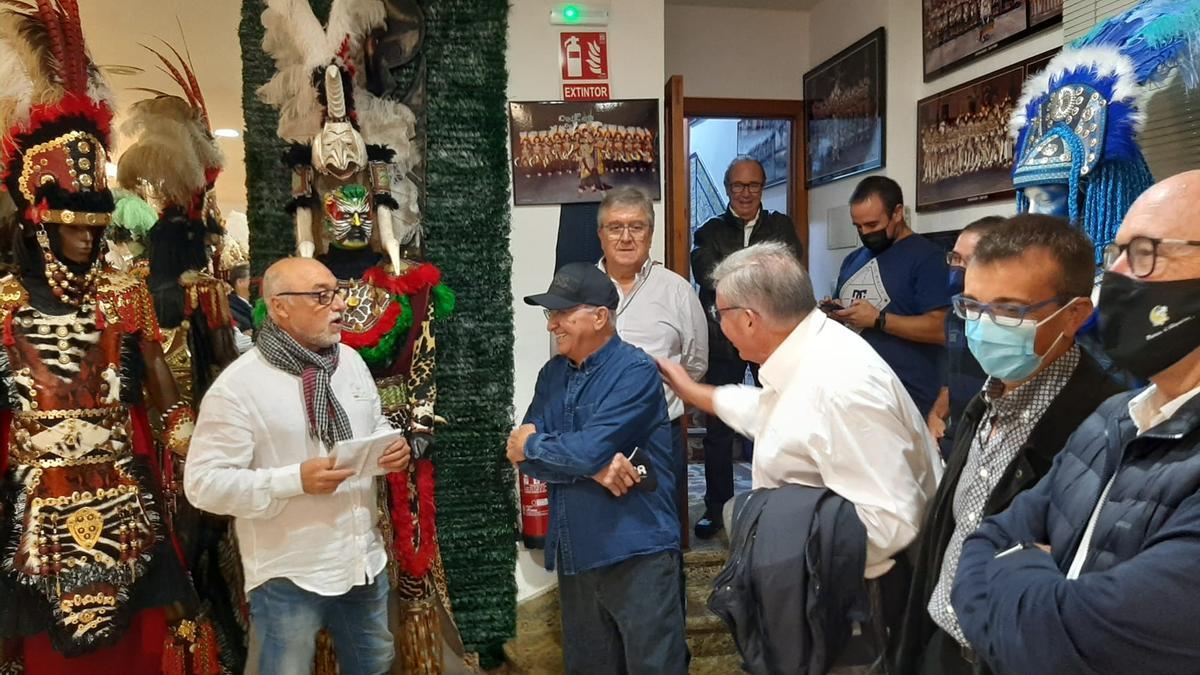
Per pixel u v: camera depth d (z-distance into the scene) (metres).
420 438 2.31
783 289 1.59
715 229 3.64
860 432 1.46
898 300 2.84
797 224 4.39
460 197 2.91
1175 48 1.44
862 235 2.95
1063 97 1.59
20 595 1.80
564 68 3.01
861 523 1.42
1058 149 1.57
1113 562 0.91
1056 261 1.17
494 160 2.93
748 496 1.62
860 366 1.51
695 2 4.13
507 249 2.97
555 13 2.98
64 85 1.82
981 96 3.08
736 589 1.51
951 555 1.32
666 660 1.99
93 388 1.90
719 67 4.24
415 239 2.82
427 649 2.42
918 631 1.39
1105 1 1.88
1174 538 0.83
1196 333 0.88
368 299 2.28
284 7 2.25
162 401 2.10
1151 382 0.98
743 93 4.28
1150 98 1.46
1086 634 0.85
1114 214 1.49
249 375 1.86
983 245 1.24
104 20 3.50
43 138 1.78
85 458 1.87
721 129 5.93
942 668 1.33
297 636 1.89
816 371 1.54
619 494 1.94
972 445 1.35
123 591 1.89
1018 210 1.74
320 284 1.88
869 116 3.64
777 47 4.29
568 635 2.16
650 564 2.00
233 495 1.75
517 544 3.05
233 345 2.51
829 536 1.41
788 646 1.44
